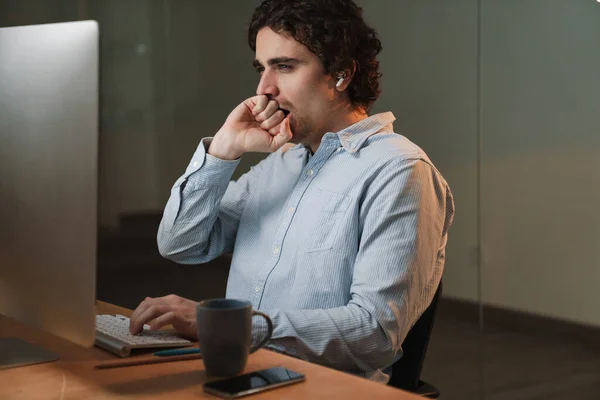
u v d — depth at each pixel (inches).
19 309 41.3
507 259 126.2
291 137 61.1
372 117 60.6
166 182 152.1
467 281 130.4
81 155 36.5
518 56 122.0
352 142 58.6
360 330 49.9
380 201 54.3
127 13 149.7
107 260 154.0
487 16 124.3
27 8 149.2
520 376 124.1
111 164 151.6
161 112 151.0
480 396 124.3
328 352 49.4
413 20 131.9
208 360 37.7
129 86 150.6
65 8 149.2
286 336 48.6
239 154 62.9
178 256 65.9
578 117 116.6
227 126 62.8
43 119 38.4
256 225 63.0
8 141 40.6
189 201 64.3
